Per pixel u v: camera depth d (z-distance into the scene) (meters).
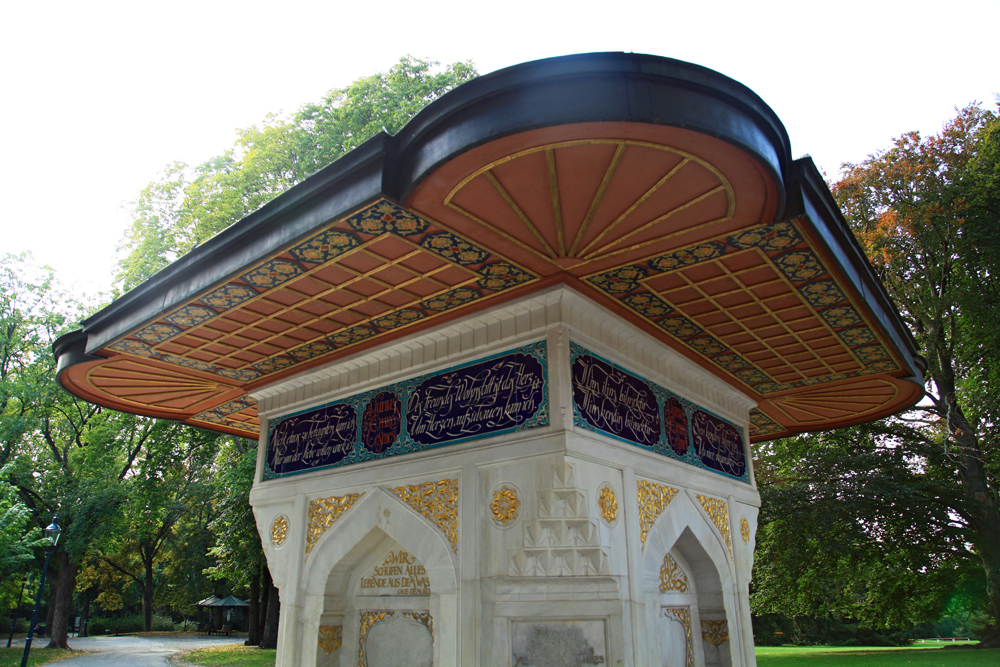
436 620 5.16
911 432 17.27
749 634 6.88
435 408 5.76
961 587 17.30
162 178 18.58
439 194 3.55
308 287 4.91
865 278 5.23
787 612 18.55
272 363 6.80
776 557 17.11
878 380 7.23
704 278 4.87
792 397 8.14
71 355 6.38
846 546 15.85
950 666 13.20
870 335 5.96
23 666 13.61
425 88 16.89
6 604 29.72
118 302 5.61
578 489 4.75
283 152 16.30
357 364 6.54
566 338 5.07
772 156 3.32
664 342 6.22
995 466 16.45
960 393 16.94
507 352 5.36
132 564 36.84
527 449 4.95
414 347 6.08
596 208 3.77
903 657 15.77
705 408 7.21
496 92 3.05
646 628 5.13
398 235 4.08
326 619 6.23
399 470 5.82
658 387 6.33
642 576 5.24
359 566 6.41
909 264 16.70
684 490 6.34
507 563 4.84
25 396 20.61
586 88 2.95
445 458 5.48
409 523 5.62
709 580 6.70
